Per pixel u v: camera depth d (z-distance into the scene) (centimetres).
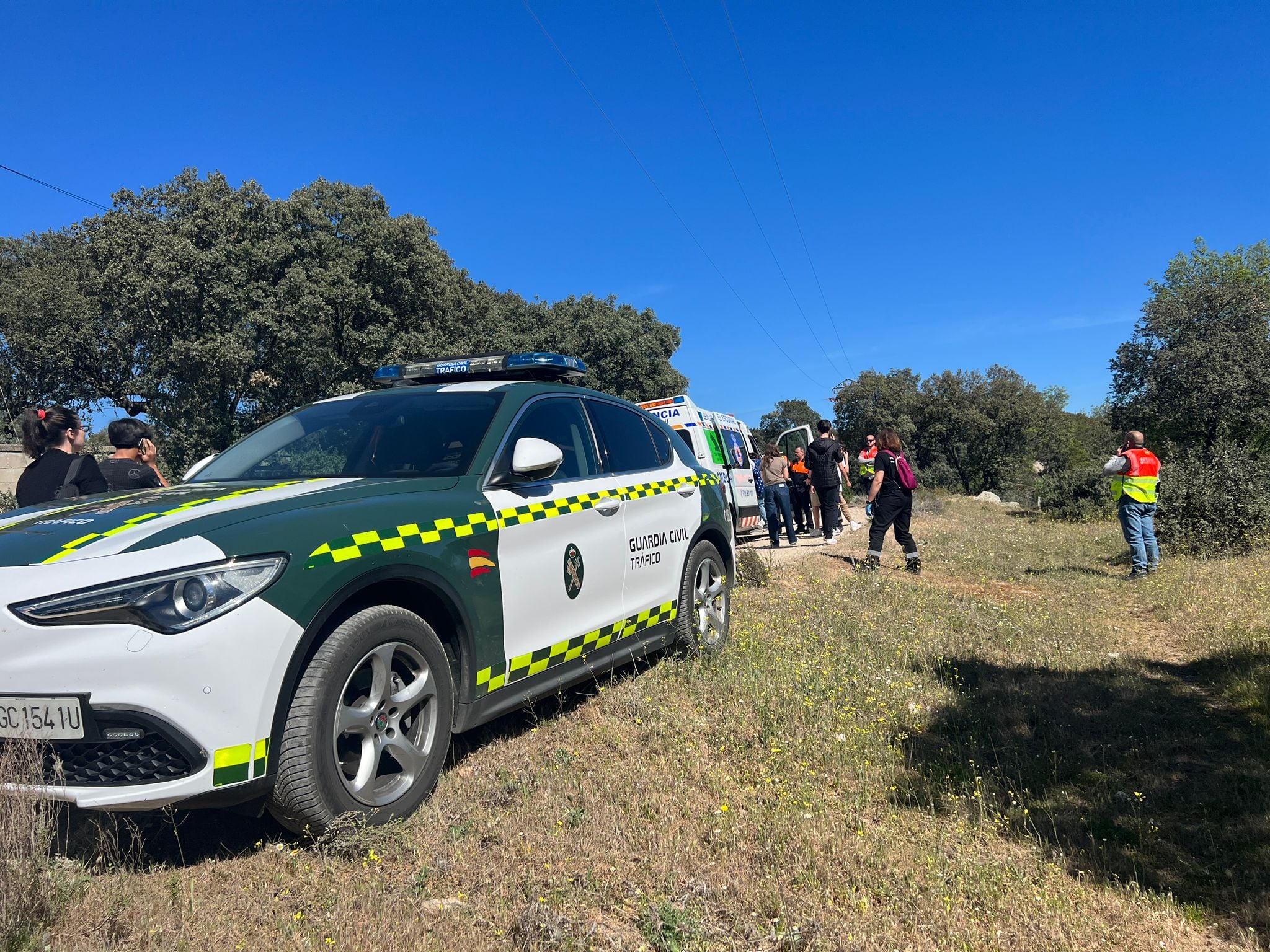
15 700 244
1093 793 363
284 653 265
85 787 245
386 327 3372
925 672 544
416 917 243
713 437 1376
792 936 243
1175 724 450
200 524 275
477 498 366
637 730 409
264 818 311
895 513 1001
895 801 350
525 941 236
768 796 343
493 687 358
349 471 382
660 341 5769
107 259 3109
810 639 621
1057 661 582
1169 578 920
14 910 218
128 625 244
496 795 331
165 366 3059
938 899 270
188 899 246
